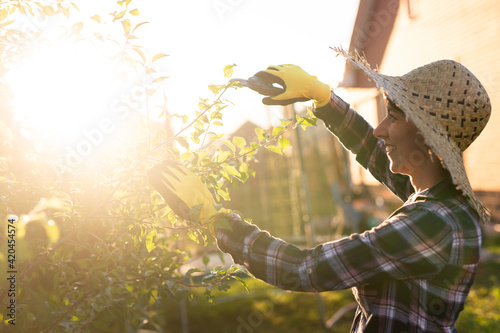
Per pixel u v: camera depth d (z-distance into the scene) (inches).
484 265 302.0
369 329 51.1
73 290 61.2
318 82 61.5
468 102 49.2
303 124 65.1
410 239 46.7
